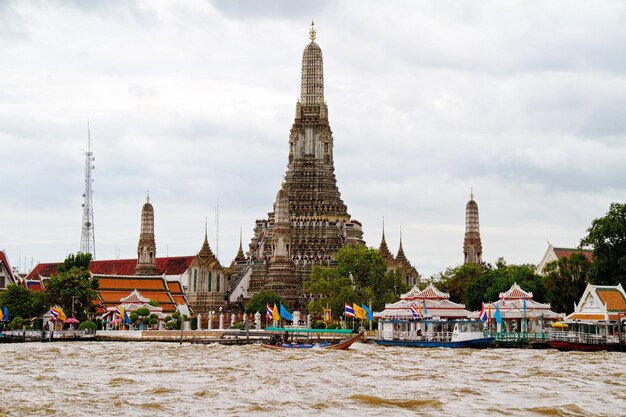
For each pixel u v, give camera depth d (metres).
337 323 182.50
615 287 136.12
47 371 95.69
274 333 146.50
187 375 90.75
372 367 98.88
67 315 177.12
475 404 71.19
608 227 146.00
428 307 152.62
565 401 72.44
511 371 93.81
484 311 138.50
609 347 123.81
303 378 87.12
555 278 161.25
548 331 139.50
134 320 184.88
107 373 93.25
